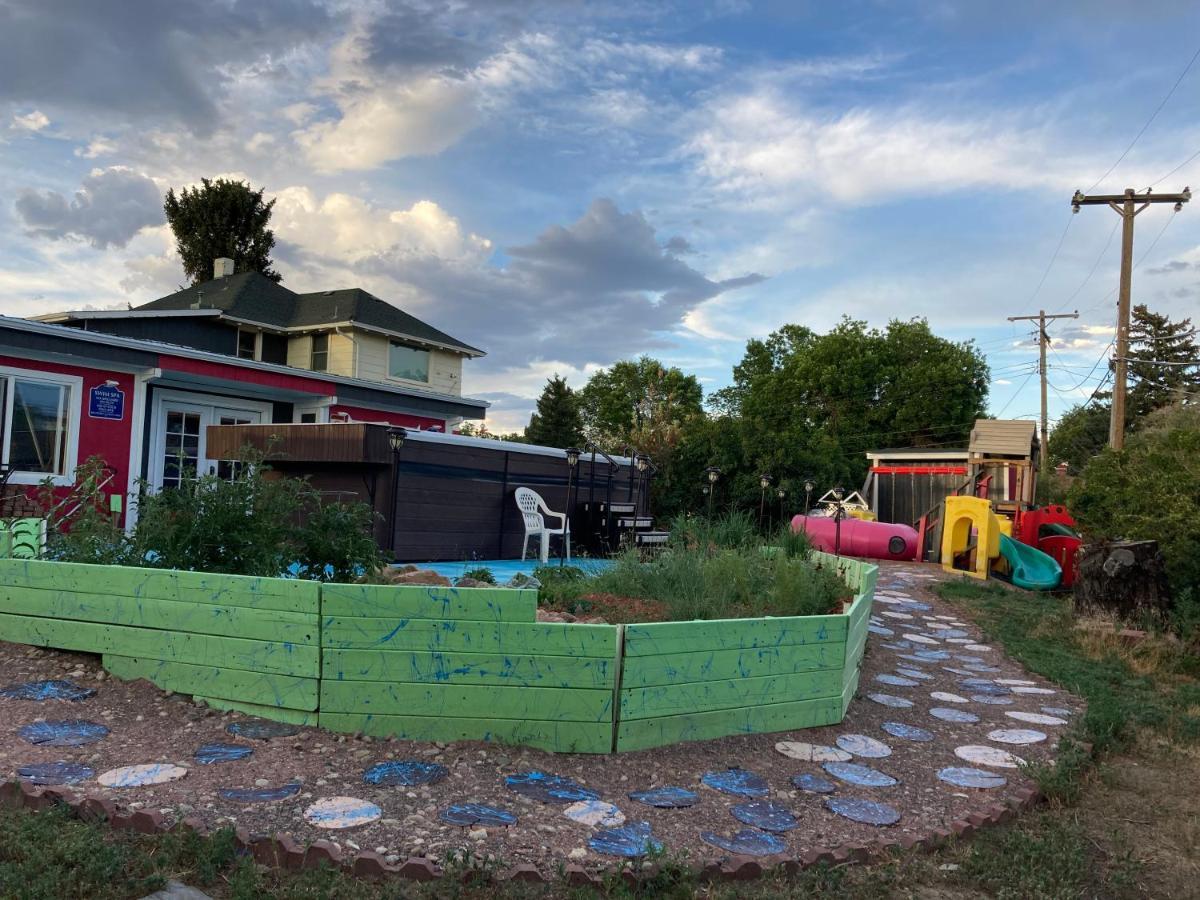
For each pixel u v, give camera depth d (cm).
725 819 357
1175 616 848
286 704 412
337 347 2253
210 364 1206
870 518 1709
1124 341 2123
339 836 303
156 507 517
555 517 1120
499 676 412
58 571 473
